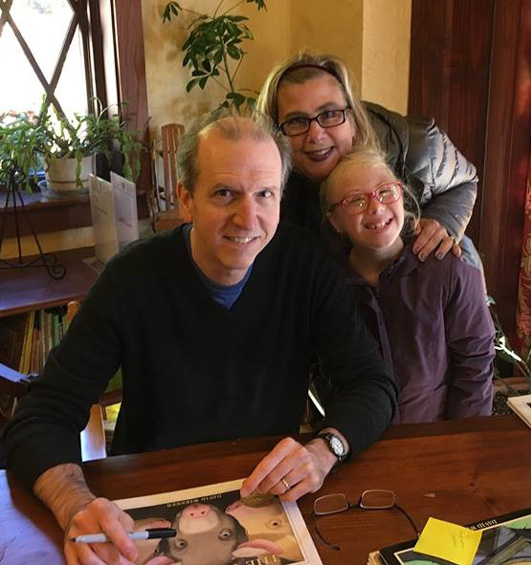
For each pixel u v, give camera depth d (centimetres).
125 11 265
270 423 137
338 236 152
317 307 134
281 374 136
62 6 269
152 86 284
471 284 148
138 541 98
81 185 254
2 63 263
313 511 103
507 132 239
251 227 114
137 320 127
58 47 273
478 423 127
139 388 133
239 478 111
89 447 134
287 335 135
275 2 292
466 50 241
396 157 167
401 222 142
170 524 101
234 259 118
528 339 252
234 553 96
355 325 134
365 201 139
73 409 122
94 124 263
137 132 272
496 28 236
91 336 125
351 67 261
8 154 249
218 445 119
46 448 111
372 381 129
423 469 113
